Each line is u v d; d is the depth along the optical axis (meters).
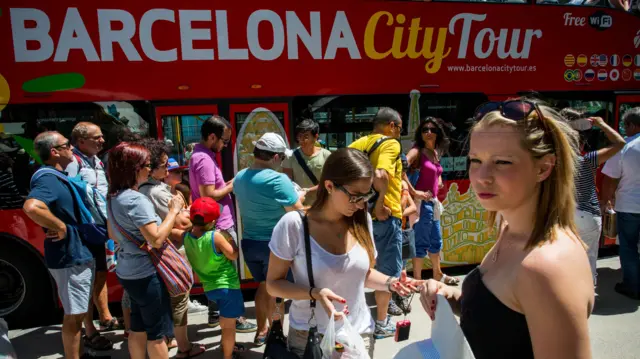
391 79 4.95
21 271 4.41
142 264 2.89
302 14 4.62
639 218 4.72
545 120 1.25
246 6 4.50
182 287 2.99
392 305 4.64
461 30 5.06
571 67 5.45
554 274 1.12
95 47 4.26
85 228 3.44
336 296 1.98
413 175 4.84
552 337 1.10
